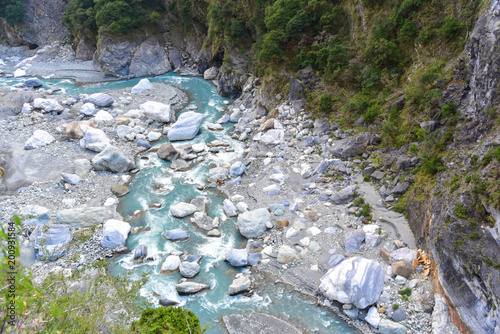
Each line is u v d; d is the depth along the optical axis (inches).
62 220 1087.6
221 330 794.8
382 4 1497.3
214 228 1095.6
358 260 848.3
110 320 623.8
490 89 880.9
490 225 728.3
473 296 705.6
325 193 1135.6
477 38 985.5
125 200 1238.9
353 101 1427.2
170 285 912.9
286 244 997.2
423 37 1293.1
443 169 933.2
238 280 905.5
